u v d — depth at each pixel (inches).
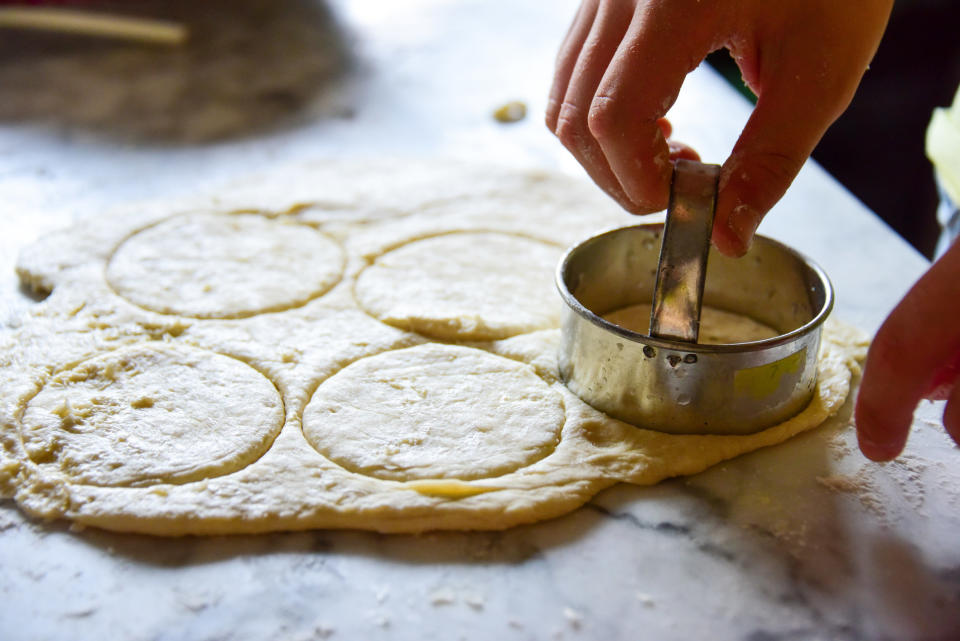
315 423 14.8
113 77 24.4
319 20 28.7
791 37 14.0
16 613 12.9
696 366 14.3
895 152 30.0
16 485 14.1
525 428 14.8
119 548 13.6
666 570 13.5
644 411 14.8
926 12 27.4
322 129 22.8
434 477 14.1
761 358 14.3
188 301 16.9
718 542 13.8
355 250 18.3
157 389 15.3
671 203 13.7
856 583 13.4
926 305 12.8
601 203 19.9
